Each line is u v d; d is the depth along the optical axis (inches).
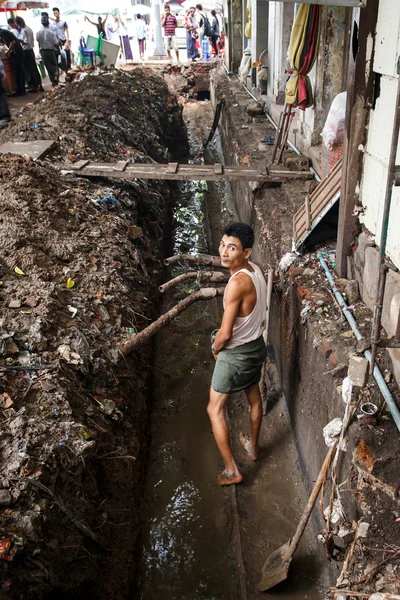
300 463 159.2
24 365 131.2
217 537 143.4
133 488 141.3
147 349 193.2
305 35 223.3
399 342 107.1
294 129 301.6
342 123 196.4
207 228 321.7
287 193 231.0
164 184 333.4
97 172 243.9
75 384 135.3
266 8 414.0
